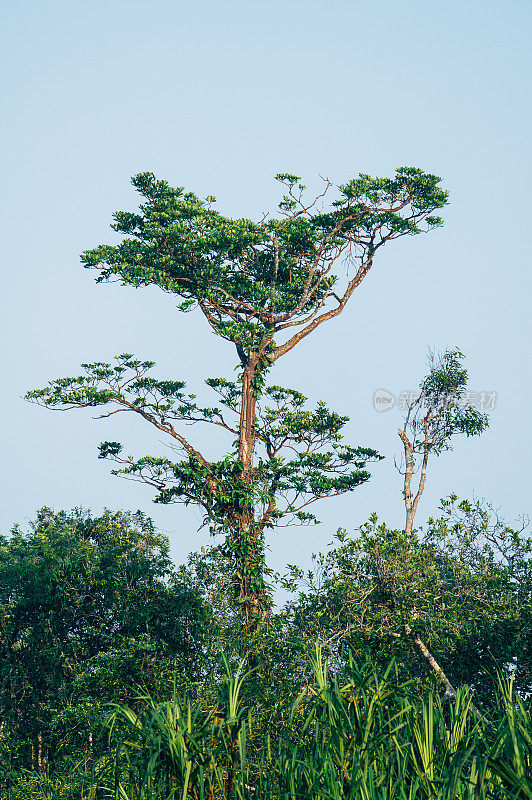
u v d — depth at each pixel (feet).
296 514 208.23
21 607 216.54
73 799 124.26
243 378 218.18
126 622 189.98
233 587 188.24
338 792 69.31
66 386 210.38
